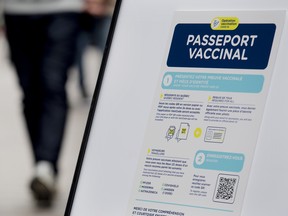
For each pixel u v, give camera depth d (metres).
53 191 4.04
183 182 0.98
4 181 4.36
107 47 1.09
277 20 0.99
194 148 0.99
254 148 0.95
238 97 0.98
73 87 6.04
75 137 4.84
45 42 4.04
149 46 1.06
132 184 1.02
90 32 5.14
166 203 0.99
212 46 1.02
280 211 0.92
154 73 1.05
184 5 1.06
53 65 4.04
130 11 1.09
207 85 1.01
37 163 4.05
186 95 1.02
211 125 0.99
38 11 4.02
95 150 1.06
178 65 1.04
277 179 0.93
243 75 0.99
